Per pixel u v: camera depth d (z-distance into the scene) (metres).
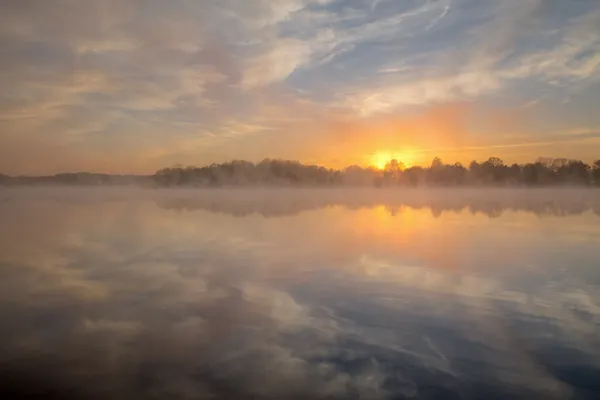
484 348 7.99
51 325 9.41
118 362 7.53
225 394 6.56
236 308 10.34
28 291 12.00
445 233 22.27
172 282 12.82
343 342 8.37
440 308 10.23
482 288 11.80
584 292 11.34
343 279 12.91
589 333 8.64
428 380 6.90
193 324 9.41
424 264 14.84
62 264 15.45
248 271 14.05
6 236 22.05
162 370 7.29
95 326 9.33
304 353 7.89
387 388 6.59
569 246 18.09
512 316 9.62
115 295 11.55
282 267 14.56
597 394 6.43
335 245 18.86
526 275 13.20
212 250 17.89
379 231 23.30
